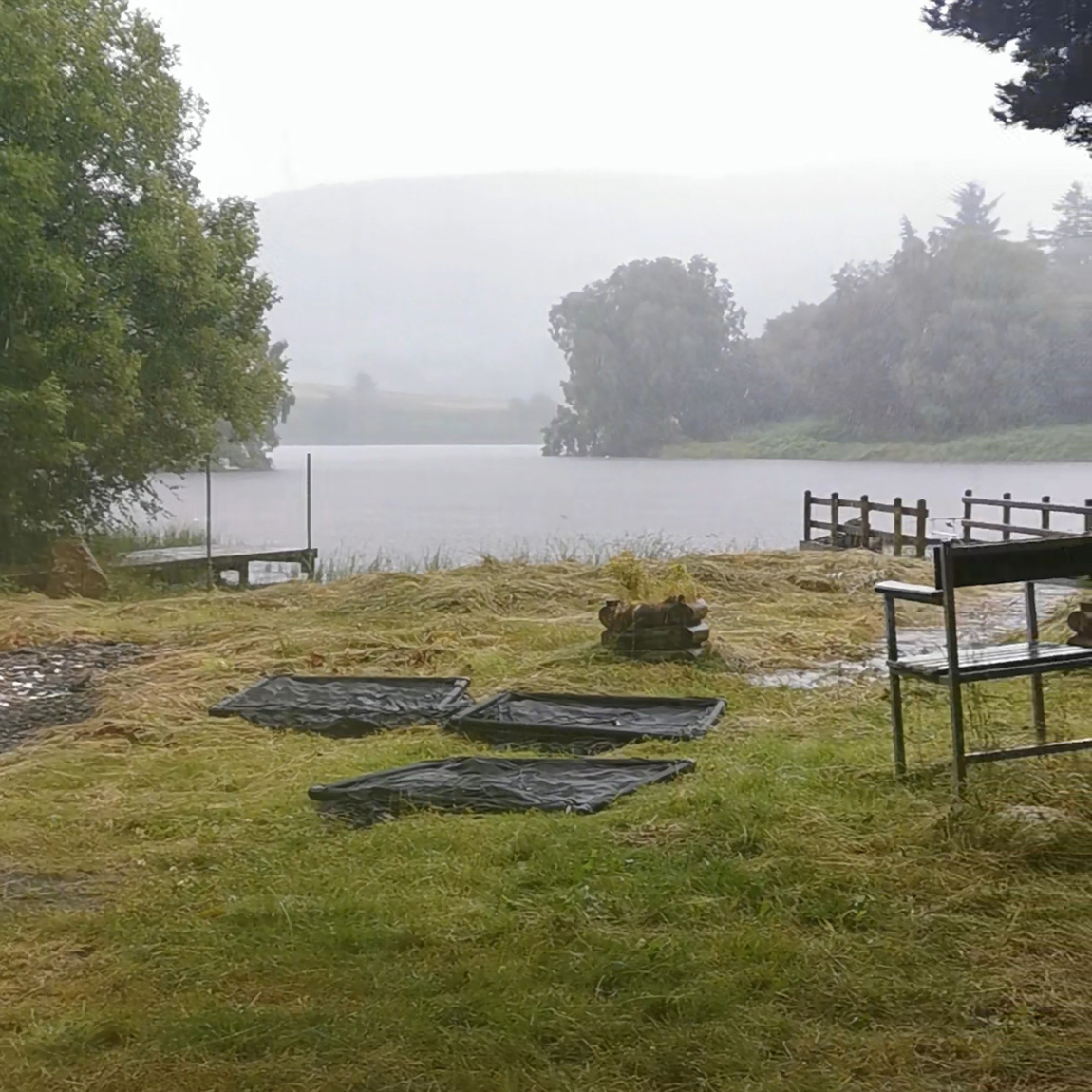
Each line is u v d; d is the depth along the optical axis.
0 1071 3.07
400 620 11.38
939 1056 3.05
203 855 4.75
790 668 8.77
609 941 3.69
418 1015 3.26
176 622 11.81
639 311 80.94
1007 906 3.89
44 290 16.75
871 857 4.38
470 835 4.79
